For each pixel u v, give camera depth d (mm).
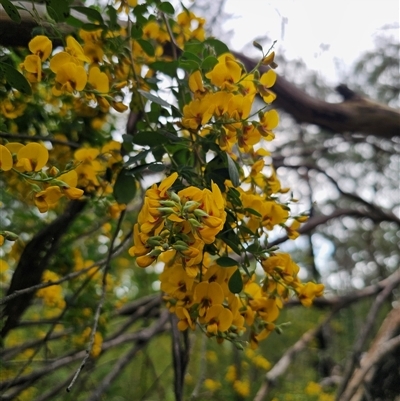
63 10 263
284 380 1082
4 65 227
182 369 333
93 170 294
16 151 216
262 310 252
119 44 283
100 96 253
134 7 289
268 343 1292
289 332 1274
